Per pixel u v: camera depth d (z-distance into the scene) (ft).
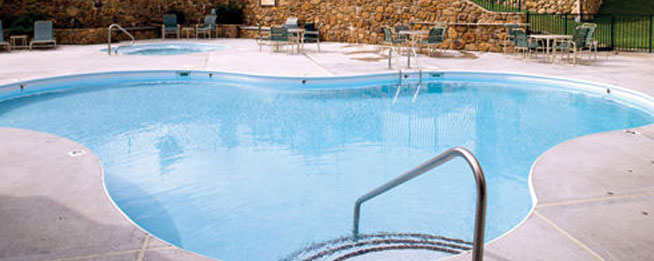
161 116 23.45
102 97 27.71
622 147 14.70
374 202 13.71
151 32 57.26
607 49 42.24
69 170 12.91
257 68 33.06
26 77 28.89
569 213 10.23
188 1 58.23
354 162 17.19
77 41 50.39
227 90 29.48
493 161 17.06
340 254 10.80
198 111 24.40
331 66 33.88
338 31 50.96
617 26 52.47
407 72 31.37
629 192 11.27
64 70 31.99
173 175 15.94
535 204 10.69
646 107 23.48
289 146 18.97
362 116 23.30
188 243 11.48
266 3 55.72
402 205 13.47
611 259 8.52
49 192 11.49
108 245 9.07
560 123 21.75
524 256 8.61
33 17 49.37
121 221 10.05
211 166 16.78
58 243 9.14
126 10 54.90
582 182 11.92
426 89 29.53
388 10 46.85
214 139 19.84
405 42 39.29
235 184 15.19
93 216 10.25
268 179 15.64
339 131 20.92
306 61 36.58
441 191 14.46
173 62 36.35
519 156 17.56
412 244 11.13
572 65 33.76
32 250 8.87
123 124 22.08
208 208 13.43
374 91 28.89
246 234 11.90
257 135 20.40
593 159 13.62
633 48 43.29
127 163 17.06
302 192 14.57
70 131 20.94
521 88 29.68
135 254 8.77
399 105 25.44
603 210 10.35
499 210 13.03
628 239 9.16
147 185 15.07
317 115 23.57
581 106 24.75
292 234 11.87
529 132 20.48
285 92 28.71
